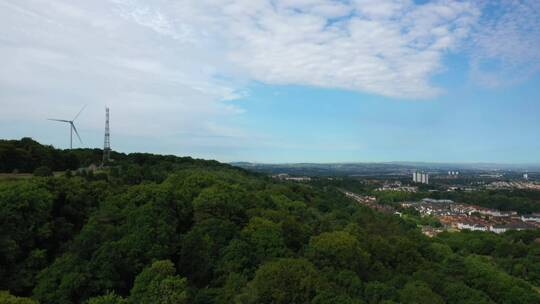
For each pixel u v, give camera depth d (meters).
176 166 189.50
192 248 76.31
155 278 59.56
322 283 64.38
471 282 108.81
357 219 168.25
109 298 56.28
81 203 91.00
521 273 137.25
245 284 65.94
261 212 106.81
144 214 79.19
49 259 76.12
